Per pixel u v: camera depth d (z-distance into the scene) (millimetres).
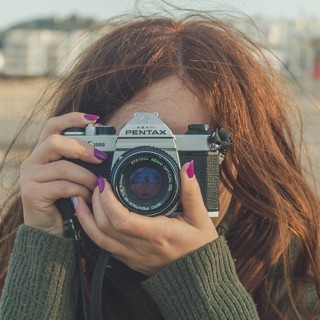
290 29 28594
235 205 1959
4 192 2252
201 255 1653
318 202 2006
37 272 1735
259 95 1919
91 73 1933
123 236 1636
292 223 1918
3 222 2119
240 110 1857
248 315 1675
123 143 1687
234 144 1847
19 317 1719
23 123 2285
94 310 1717
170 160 1638
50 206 1774
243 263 1935
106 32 2154
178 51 1861
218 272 1688
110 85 1866
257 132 1893
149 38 1901
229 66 1870
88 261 1891
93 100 1911
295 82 2326
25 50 33219
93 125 1785
